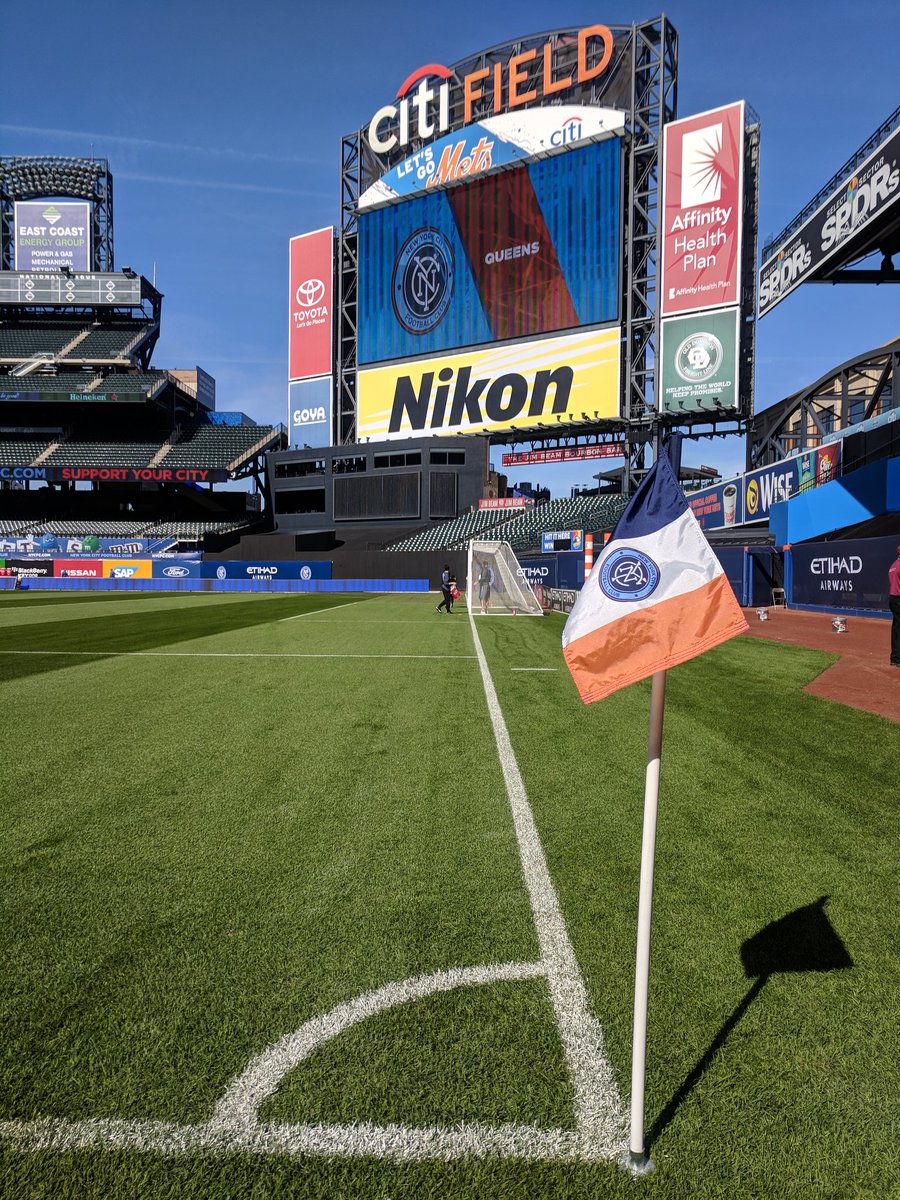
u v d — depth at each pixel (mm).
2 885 3072
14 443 62156
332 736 5742
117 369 64875
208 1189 1564
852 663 9680
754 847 3449
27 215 65875
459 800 4168
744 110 39281
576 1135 1693
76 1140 1689
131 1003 2213
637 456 45188
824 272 22703
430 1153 1649
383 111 53531
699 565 1917
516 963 2426
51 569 43656
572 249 44844
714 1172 1588
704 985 2289
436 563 41875
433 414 50375
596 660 1933
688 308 41062
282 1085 1856
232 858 3352
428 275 50406
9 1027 2096
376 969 2395
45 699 7316
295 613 21266
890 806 4031
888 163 18281
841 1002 2193
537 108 45531
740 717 6344
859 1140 1671
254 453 62406
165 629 15586
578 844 3504
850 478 20812
